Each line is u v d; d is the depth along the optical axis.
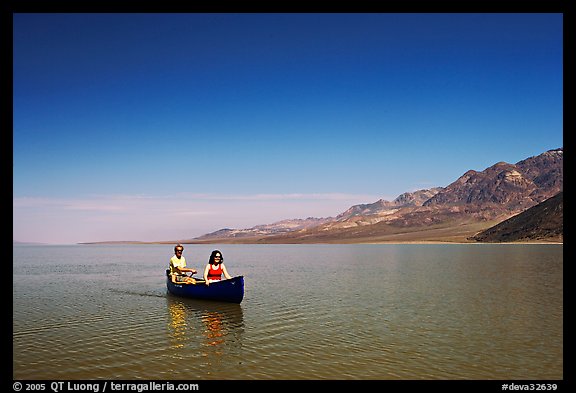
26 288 34.88
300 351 15.95
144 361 14.94
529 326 19.67
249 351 15.98
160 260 85.19
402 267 55.62
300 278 41.78
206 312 23.42
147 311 23.84
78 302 27.16
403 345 16.66
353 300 27.11
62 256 110.19
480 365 14.48
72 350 16.17
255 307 24.83
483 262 62.00
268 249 174.38
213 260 27.44
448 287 33.09
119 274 49.28
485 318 21.44
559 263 57.31
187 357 15.32
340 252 123.56
